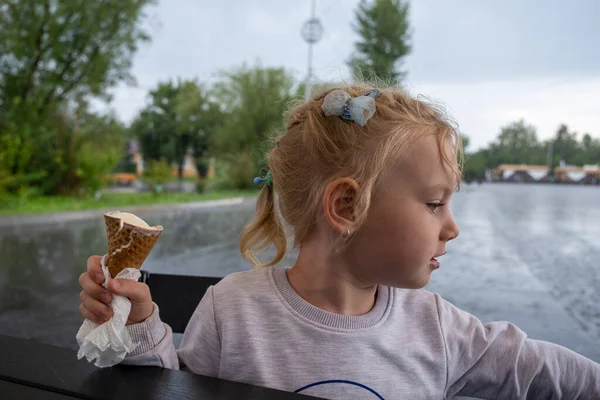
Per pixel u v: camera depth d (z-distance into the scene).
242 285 1.00
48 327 3.32
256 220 1.12
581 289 3.21
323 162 0.91
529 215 7.54
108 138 17.05
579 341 2.18
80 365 0.74
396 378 0.94
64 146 15.42
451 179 0.86
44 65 16.34
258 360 0.94
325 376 0.92
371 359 0.93
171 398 0.64
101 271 0.75
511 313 2.68
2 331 3.23
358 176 0.85
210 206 14.88
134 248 0.73
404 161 0.84
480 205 9.26
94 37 16.77
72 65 16.62
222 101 24.97
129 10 16.89
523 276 3.69
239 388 0.67
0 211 11.54
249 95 23.30
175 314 1.30
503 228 6.47
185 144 26.39
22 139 14.38
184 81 25.75
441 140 0.85
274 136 1.13
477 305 2.89
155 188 17.98
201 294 1.29
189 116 25.64
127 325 0.80
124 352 0.73
